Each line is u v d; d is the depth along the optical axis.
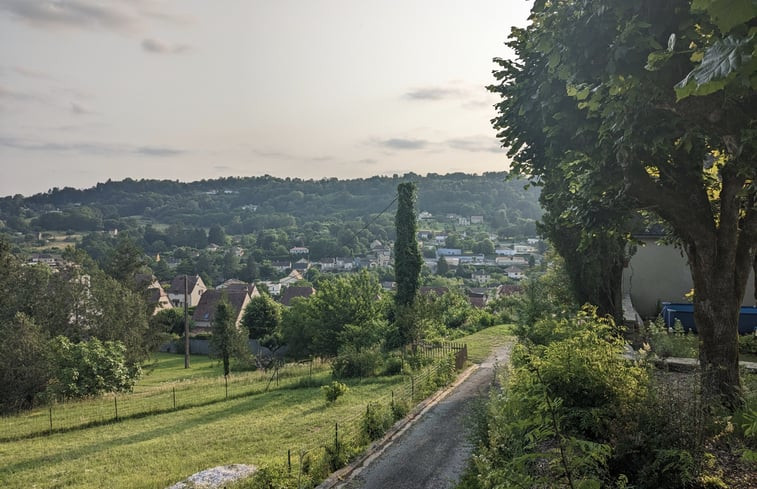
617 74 6.23
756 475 5.63
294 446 15.18
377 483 11.37
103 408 23.66
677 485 5.41
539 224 17.94
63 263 41.31
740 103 5.66
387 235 167.38
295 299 46.06
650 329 15.64
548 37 7.56
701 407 6.26
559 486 5.09
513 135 11.06
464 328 42.44
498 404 9.20
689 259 9.16
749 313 18.22
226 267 136.25
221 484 12.16
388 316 39.00
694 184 8.52
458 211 188.12
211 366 48.50
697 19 5.66
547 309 18.89
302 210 198.75
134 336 42.41
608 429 6.29
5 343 26.30
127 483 13.11
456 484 9.92
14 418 22.58
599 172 8.48
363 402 20.34
